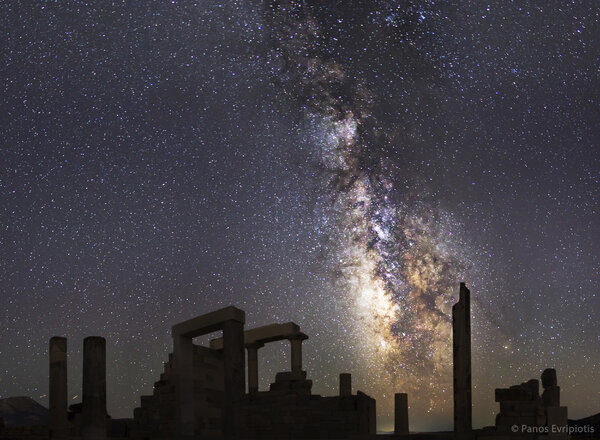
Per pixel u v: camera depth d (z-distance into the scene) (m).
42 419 32.38
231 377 24.42
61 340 26.80
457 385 24.75
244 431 24.75
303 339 33.06
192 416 23.92
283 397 26.41
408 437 25.42
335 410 25.58
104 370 24.62
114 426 27.95
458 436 24.41
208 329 24.91
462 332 24.89
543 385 27.83
